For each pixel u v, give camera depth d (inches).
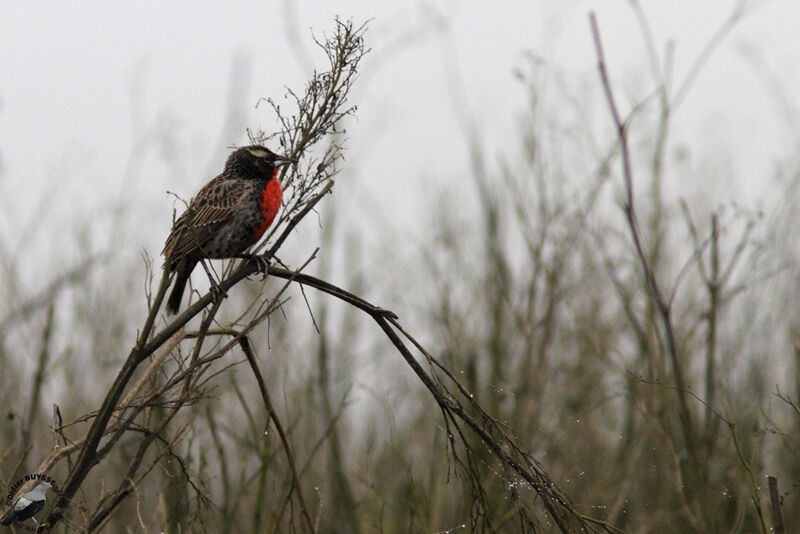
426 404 484.1
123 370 269.1
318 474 426.9
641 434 463.2
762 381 453.7
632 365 477.4
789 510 415.2
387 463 457.1
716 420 433.7
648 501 441.7
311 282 293.1
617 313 502.6
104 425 267.7
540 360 497.7
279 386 449.4
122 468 369.1
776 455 442.9
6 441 382.6
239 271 300.2
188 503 324.8
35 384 390.0
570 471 459.2
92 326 466.3
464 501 397.1
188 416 358.6
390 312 290.0
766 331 470.9
